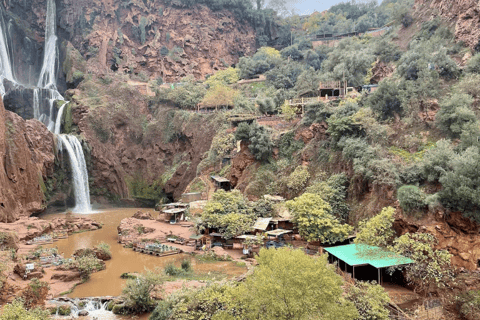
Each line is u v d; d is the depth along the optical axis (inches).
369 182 1541.6
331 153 1813.5
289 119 2272.4
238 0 5029.5
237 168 2241.6
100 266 1460.4
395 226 1332.4
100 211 2908.5
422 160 1417.3
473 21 2057.1
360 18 4955.7
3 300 1060.5
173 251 1667.1
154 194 3245.6
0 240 1584.6
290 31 5369.1
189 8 4667.8
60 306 1108.5
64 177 2908.5
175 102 3526.1
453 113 1505.9
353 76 2731.3
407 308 1082.1
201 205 2149.4
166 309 1011.3
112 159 3245.6
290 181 1866.4
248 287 798.5
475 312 995.9
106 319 1067.3
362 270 1311.5
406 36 2623.0
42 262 1472.7
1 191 2175.2
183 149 3287.4
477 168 1171.3
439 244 1209.4
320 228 1496.1
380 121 1772.9
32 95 3331.7
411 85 1780.3
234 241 1706.4
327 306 751.7
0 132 2297.0
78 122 3240.7
